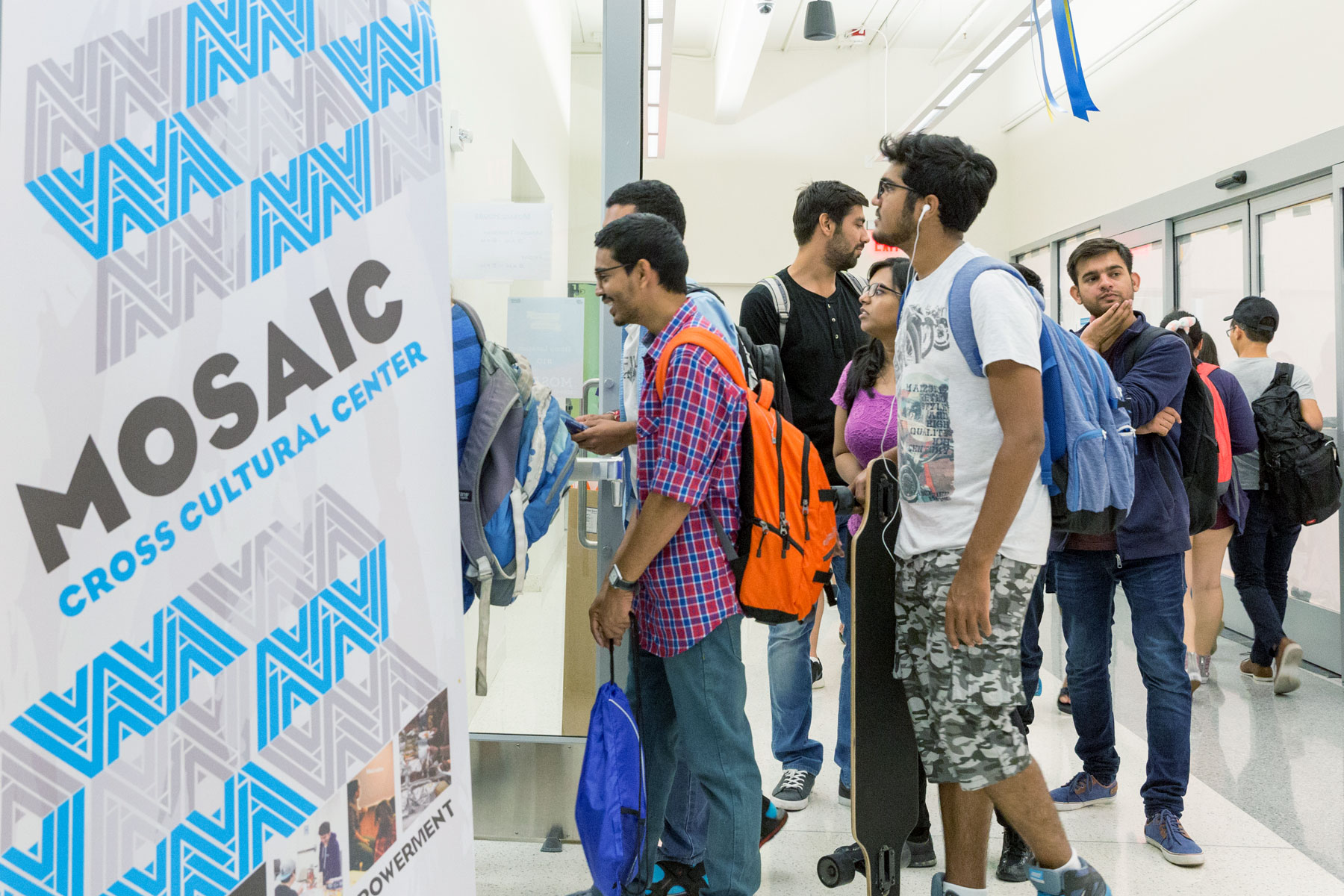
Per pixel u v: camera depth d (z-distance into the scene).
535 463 1.52
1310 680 3.93
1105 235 7.11
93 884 0.73
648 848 1.86
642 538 1.61
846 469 2.43
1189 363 2.32
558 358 2.23
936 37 9.39
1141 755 2.98
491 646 2.28
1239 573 3.86
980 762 1.63
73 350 0.73
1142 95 6.50
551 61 2.22
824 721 3.27
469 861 0.95
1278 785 2.76
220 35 0.80
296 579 0.83
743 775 1.70
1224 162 5.44
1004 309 1.55
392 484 0.89
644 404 1.74
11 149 0.70
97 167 0.74
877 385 2.37
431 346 0.93
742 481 1.69
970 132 9.49
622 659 2.25
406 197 0.91
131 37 0.76
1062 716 3.32
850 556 1.71
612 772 1.64
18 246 0.71
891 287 2.23
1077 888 1.65
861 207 2.56
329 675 0.85
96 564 0.73
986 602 1.56
